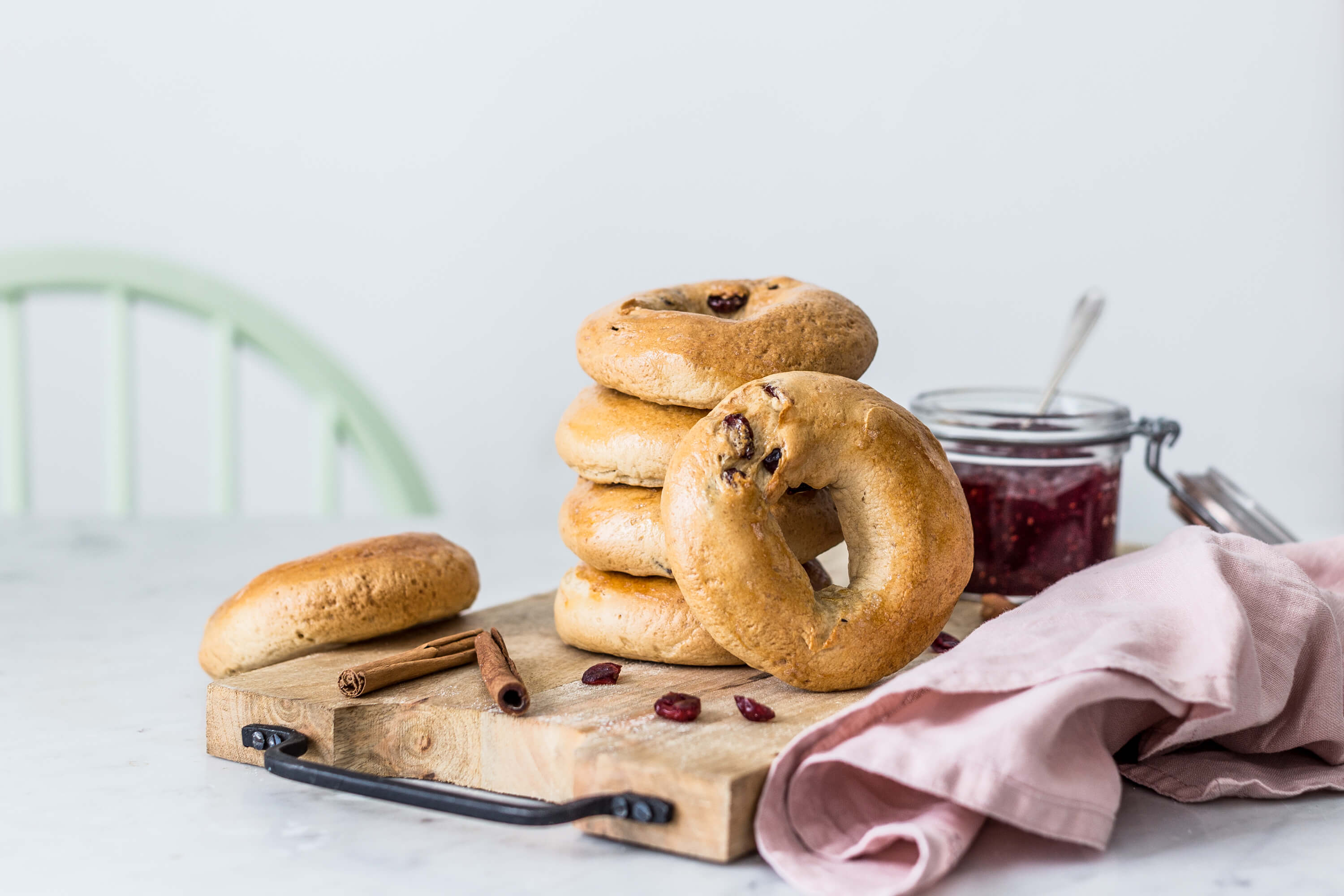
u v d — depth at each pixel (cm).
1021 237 343
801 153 350
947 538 128
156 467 389
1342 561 145
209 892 95
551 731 114
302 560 150
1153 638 111
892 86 343
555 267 371
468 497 387
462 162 370
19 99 374
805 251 355
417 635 153
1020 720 97
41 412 384
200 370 387
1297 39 322
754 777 100
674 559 123
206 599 204
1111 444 168
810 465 125
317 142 375
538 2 357
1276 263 333
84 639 178
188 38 372
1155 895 93
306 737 122
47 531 260
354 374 385
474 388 382
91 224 381
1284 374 338
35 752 129
